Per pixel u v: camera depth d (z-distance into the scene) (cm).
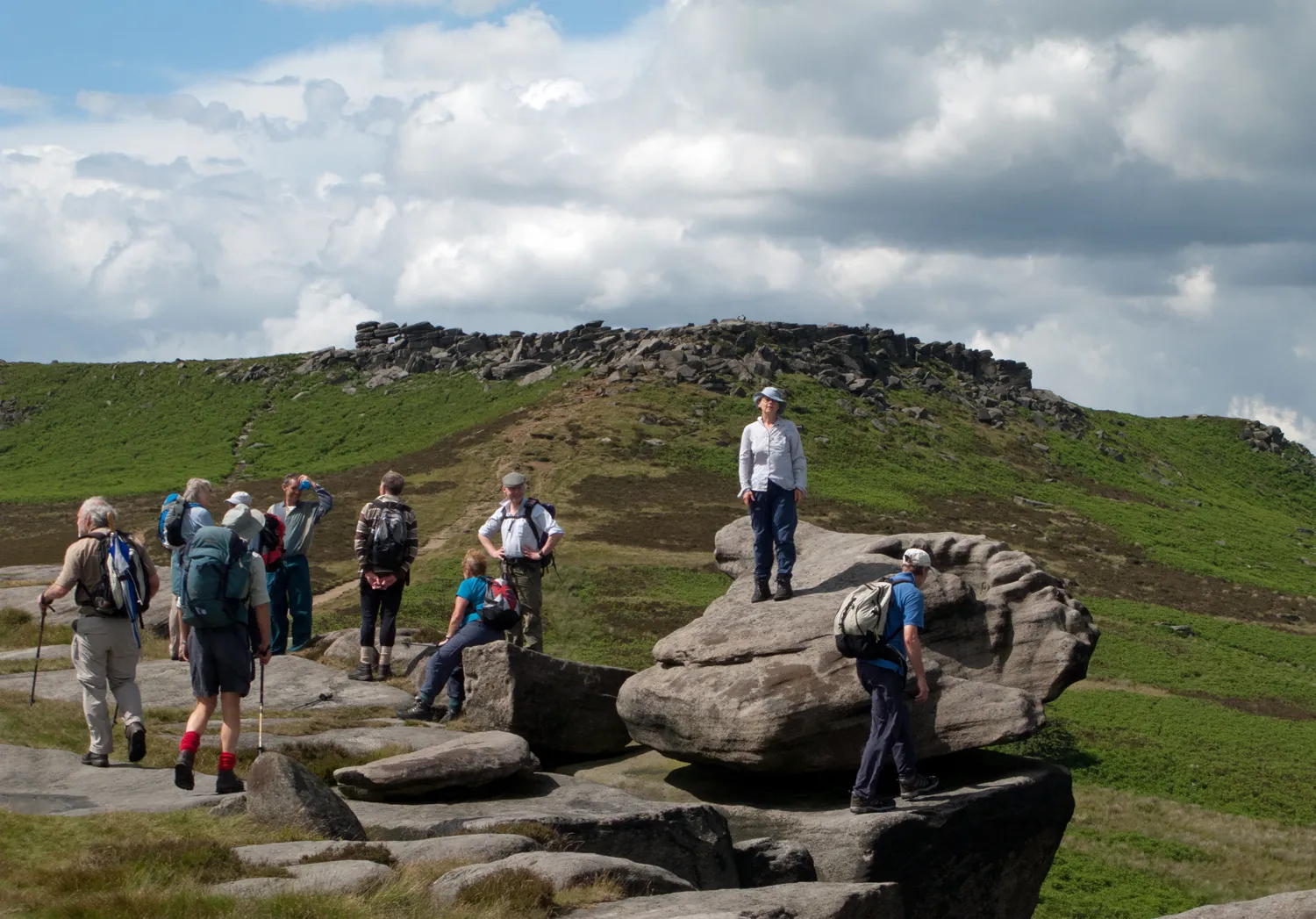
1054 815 1393
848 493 9194
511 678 1447
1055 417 13888
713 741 1313
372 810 1070
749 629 1395
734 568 1739
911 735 1245
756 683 1313
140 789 1038
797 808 1316
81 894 714
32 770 1088
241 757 1211
